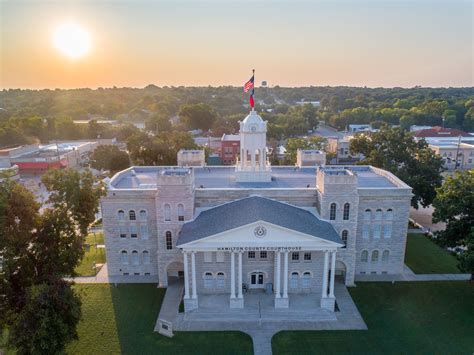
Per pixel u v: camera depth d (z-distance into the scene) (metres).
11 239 37.56
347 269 54.19
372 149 85.00
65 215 42.66
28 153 129.50
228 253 51.19
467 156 124.62
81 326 46.06
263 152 60.16
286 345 42.78
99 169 112.19
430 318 47.34
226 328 45.81
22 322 35.56
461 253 50.88
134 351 41.81
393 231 55.91
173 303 50.88
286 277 48.78
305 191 54.22
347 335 44.38
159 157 99.69
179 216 52.62
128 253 57.34
